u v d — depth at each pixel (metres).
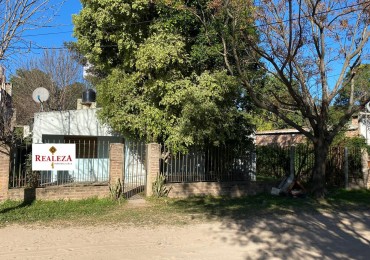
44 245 7.66
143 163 17.72
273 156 19.42
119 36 15.51
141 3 14.90
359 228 9.86
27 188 12.12
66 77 35.78
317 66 16.33
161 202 13.17
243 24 14.47
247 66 16.47
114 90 15.59
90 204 12.30
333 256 7.23
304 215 11.41
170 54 14.24
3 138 11.92
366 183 17.77
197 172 15.52
